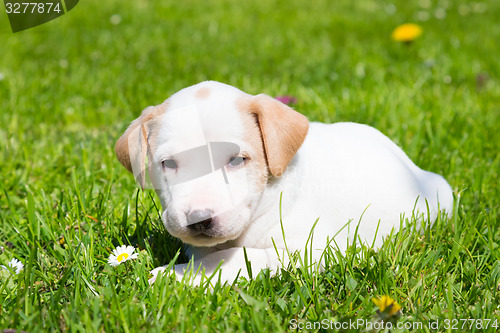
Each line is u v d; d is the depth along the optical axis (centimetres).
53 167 107
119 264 82
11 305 77
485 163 107
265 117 79
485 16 247
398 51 188
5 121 125
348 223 83
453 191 97
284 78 159
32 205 92
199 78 158
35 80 155
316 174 84
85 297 78
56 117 131
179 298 76
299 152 84
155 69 169
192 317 74
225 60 183
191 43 207
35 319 74
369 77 156
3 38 204
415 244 86
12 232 90
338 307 77
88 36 213
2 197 100
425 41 199
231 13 262
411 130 120
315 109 132
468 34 212
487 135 117
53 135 120
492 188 101
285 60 183
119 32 220
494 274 81
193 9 269
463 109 132
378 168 87
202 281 78
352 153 87
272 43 208
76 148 114
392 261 81
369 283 80
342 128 92
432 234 88
